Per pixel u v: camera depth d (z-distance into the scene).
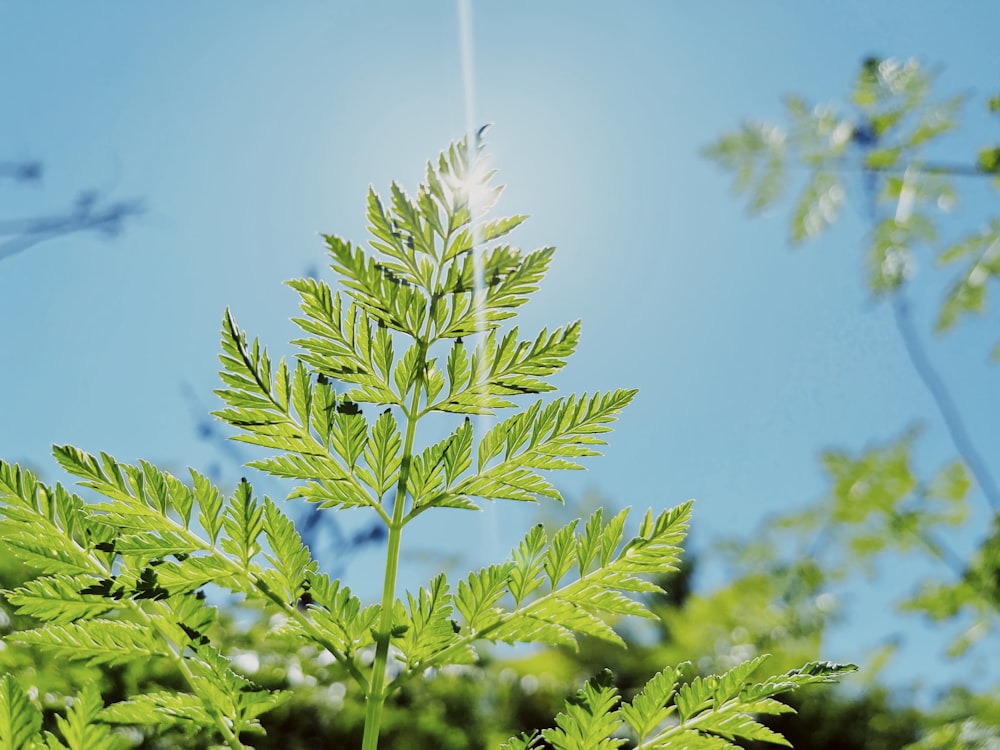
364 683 0.38
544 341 0.41
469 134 0.40
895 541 1.60
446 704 1.12
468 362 0.41
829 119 1.26
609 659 2.13
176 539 0.37
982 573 1.34
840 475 1.65
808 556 1.80
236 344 0.39
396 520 0.40
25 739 0.32
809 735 2.13
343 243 0.39
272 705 0.37
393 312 0.40
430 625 0.39
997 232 1.16
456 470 0.41
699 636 2.16
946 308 1.17
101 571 0.37
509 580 0.40
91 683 0.33
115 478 0.37
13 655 0.60
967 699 1.36
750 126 1.29
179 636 0.37
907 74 1.21
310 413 0.40
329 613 0.39
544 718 1.48
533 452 0.42
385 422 0.41
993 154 1.12
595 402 0.42
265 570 0.38
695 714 0.38
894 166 1.21
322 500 0.40
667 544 0.40
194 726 0.36
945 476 1.60
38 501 0.37
